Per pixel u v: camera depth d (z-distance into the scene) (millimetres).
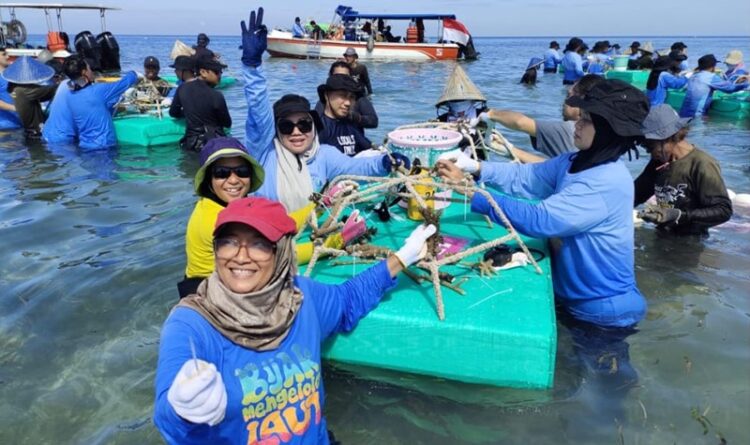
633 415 2719
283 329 1968
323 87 5395
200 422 1561
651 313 3639
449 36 28672
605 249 3184
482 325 2713
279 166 3717
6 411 2865
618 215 3111
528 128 4785
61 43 22797
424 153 4094
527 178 3734
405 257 2793
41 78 9188
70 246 4844
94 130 8547
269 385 1920
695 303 3779
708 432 2607
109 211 5758
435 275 2854
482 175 3834
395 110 12289
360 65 13367
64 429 2744
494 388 2828
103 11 26016
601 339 3316
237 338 1888
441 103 5828
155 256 4613
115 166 7625
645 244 4770
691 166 4629
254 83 3459
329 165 4176
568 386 2910
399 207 4250
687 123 4555
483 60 32250
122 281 4191
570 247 3299
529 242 3668
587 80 3725
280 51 29125
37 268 4414
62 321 3686
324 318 2494
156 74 10930
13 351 3367
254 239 1866
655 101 13141
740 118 11461
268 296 1913
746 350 3234
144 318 3721
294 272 2303
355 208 4191
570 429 2637
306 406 2047
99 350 3383
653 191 5008
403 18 28781
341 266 3291
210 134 8484
